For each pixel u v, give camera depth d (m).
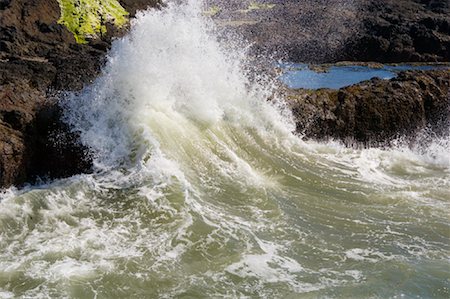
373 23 32.22
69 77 14.65
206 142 11.95
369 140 14.01
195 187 10.58
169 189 10.29
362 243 8.96
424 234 9.29
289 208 10.16
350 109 13.96
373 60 29.62
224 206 10.06
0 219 9.49
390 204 10.41
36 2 22.81
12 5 21.94
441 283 7.82
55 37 21.97
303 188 11.09
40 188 10.88
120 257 8.39
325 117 13.68
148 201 9.98
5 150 10.80
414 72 16.31
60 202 10.10
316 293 7.53
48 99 12.55
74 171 11.47
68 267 8.12
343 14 35.25
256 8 36.53
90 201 10.14
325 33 31.64
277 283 7.77
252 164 11.97
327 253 8.62
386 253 8.64
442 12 35.28
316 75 23.55
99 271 8.02
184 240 8.88
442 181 11.67
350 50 29.73
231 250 8.61
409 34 30.59
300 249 8.72
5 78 13.73
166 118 11.84
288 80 21.80
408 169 12.41
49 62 17.17
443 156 13.21
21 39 20.20
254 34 30.64
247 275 7.96
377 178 11.73
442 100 15.16
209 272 8.05
